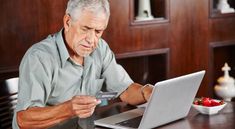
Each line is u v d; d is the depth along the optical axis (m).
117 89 2.40
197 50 4.03
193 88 2.09
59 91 2.19
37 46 2.14
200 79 2.12
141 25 3.74
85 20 2.04
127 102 2.35
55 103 2.20
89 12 2.04
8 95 2.38
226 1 4.25
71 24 2.11
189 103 2.12
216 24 4.10
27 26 3.20
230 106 2.32
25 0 3.17
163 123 2.03
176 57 3.94
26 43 3.20
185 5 3.92
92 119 2.10
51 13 3.28
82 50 2.11
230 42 4.21
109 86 2.43
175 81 1.94
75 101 1.88
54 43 2.18
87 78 2.30
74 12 2.07
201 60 4.06
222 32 4.15
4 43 3.11
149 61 4.05
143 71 4.06
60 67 2.17
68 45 2.18
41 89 2.03
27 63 2.06
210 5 4.03
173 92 1.96
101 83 2.40
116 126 1.96
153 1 3.94
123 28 3.65
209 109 2.16
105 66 2.42
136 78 4.03
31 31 3.21
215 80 4.47
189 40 3.99
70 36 2.13
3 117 2.36
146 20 3.76
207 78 4.12
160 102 1.92
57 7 3.30
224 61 4.51
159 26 3.83
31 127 1.94
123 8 3.64
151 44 3.80
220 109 2.22
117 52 3.64
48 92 2.08
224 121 2.08
